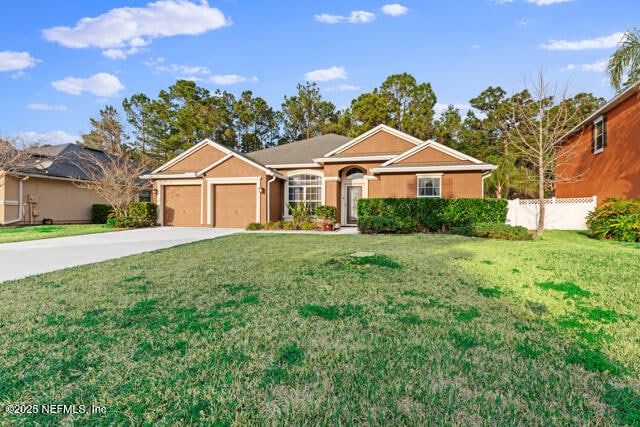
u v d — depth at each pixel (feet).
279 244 30.45
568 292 14.26
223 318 11.20
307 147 68.13
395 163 48.91
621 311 11.96
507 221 50.47
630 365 8.09
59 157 70.13
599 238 36.11
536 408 6.49
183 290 14.67
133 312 11.84
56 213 65.57
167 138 107.34
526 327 10.51
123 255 25.96
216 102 109.50
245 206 55.16
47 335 9.92
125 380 7.52
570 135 56.95
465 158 46.34
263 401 6.74
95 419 6.29
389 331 10.15
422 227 43.24
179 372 7.80
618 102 43.73
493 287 15.16
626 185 42.83
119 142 108.47
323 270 18.44
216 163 55.57
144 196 82.17
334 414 6.31
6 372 7.87
